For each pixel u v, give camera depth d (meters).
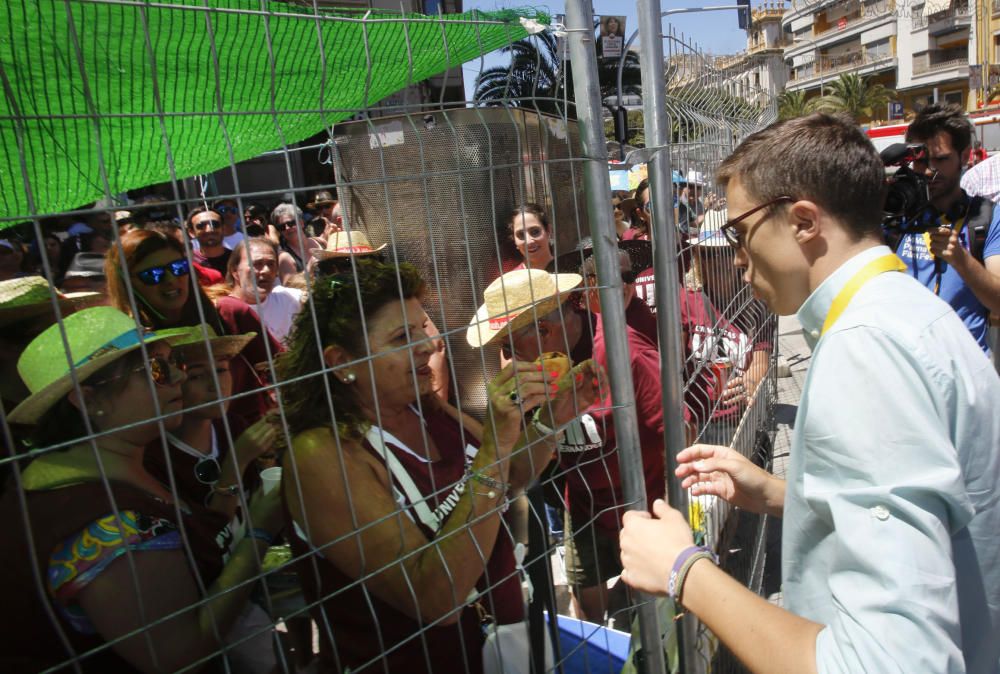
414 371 1.00
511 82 1.05
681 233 1.68
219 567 1.13
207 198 0.67
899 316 0.88
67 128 0.95
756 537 2.70
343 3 0.91
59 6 0.68
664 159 1.30
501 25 1.02
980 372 0.89
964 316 2.78
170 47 0.86
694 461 1.41
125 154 1.17
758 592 2.63
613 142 1.43
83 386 0.91
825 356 0.91
